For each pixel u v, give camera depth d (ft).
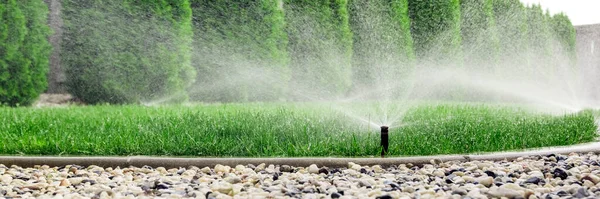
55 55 45.29
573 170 13.39
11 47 35.96
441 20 57.31
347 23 50.24
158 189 11.70
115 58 39.29
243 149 15.74
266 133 17.08
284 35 46.37
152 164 14.46
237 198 10.50
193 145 15.51
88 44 39.50
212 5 43.39
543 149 16.67
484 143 16.80
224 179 12.53
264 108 29.30
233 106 31.86
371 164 14.48
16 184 12.25
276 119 20.34
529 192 10.63
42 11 37.68
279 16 45.65
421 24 57.21
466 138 17.31
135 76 39.42
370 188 11.69
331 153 15.30
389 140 16.61
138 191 11.32
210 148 15.43
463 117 23.21
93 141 16.30
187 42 40.65
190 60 43.32
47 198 10.68
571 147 17.21
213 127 18.21
